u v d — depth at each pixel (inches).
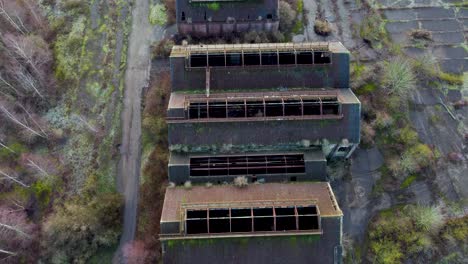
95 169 2244.1
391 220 2087.8
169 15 2635.3
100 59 2532.0
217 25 2417.6
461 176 2207.2
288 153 1943.9
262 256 1676.9
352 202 2139.5
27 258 2031.3
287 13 2556.6
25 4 2684.5
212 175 1904.5
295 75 2081.7
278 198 1779.0
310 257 1678.2
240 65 2118.6
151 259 2010.3
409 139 2258.9
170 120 1911.9
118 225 2090.3
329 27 2568.9
